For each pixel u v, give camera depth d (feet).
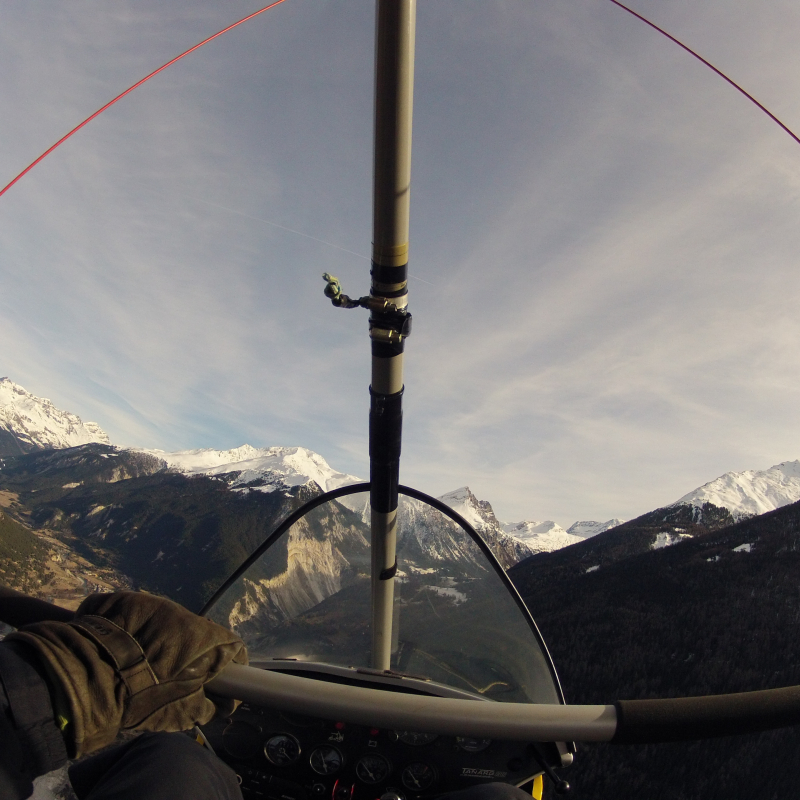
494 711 4.00
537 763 8.13
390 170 7.91
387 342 8.95
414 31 7.23
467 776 8.09
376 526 10.21
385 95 7.47
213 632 3.21
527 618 9.99
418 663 10.38
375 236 8.54
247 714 8.50
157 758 2.78
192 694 3.07
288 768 8.29
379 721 3.99
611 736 3.95
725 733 3.94
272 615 10.28
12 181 7.21
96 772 3.39
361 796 8.16
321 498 11.27
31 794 2.29
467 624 10.32
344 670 10.03
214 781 2.91
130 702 2.70
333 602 10.59
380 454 10.02
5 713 2.20
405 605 10.67
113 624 2.88
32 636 2.56
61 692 2.39
